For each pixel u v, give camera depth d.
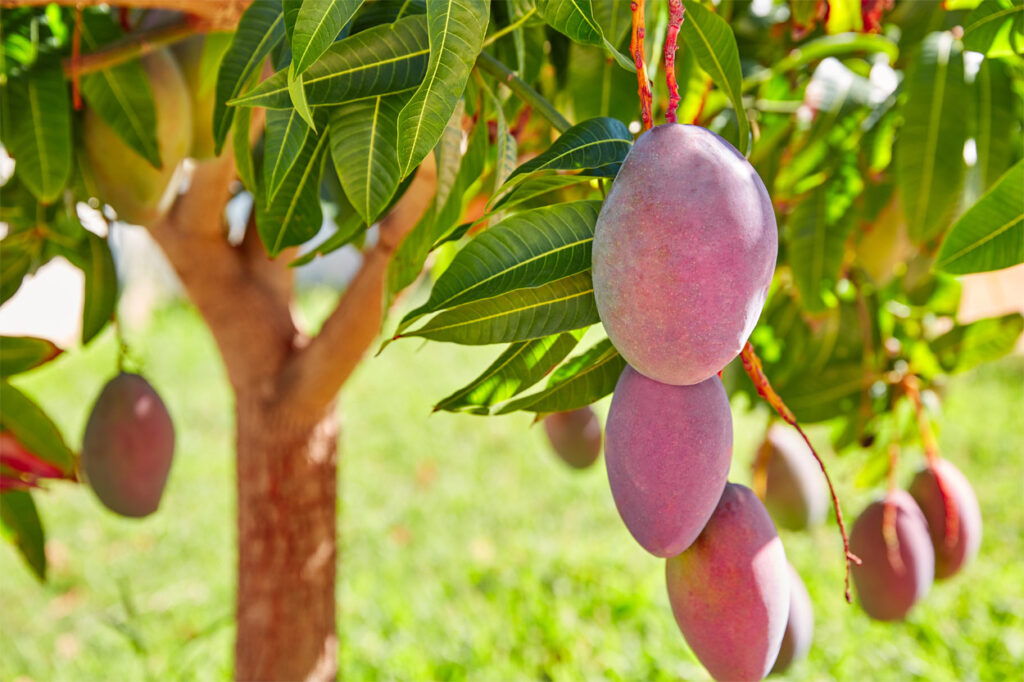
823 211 1.37
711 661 0.84
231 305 1.75
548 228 0.73
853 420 1.65
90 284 1.42
